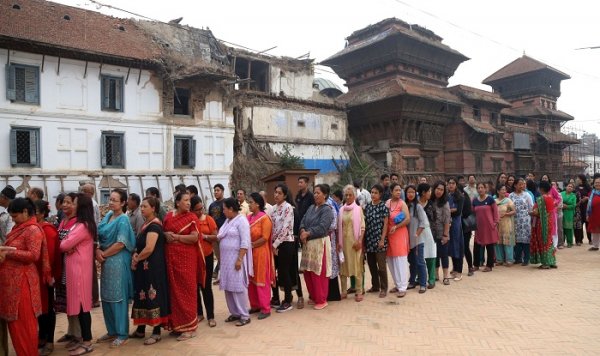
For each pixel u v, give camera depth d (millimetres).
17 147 17297
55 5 19891
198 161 22266
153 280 5973
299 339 6105
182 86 21812
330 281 8164
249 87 28031
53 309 5875
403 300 8094
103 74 19266
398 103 30281
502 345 5734
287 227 7504
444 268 9320
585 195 14773
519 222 11156
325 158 29422
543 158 44125
